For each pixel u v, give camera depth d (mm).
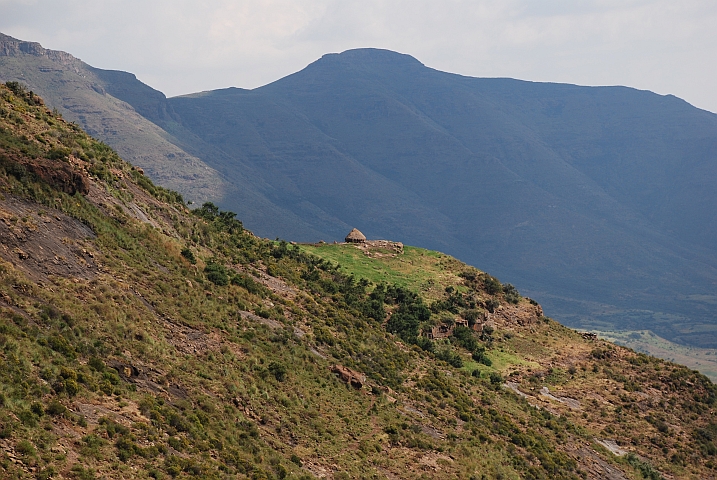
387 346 106688
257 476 54688
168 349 65500
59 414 47562
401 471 69438
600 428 115750
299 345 86125
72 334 56938
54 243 67312
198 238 101062
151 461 48469
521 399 113750
